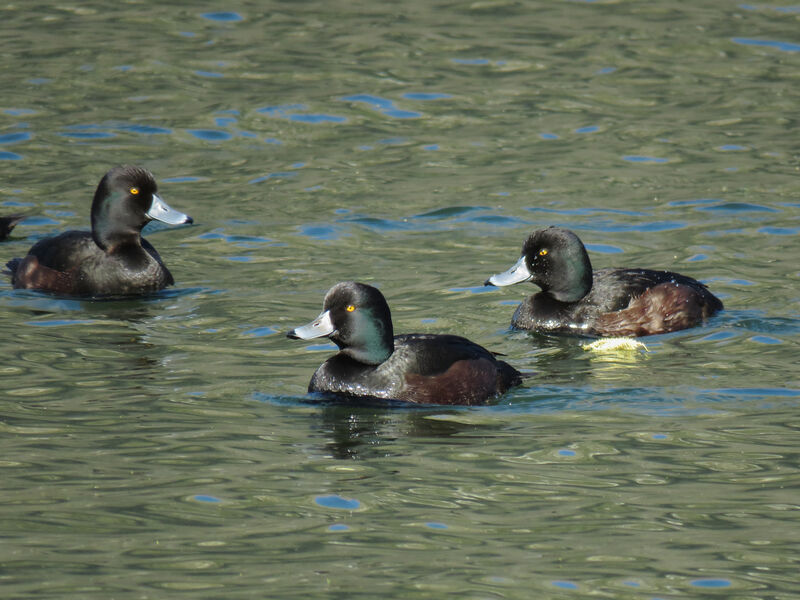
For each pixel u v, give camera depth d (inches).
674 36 1006.4
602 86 909.8
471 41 1002.7
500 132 834.8
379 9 1075.9
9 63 932.0
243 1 1090.1
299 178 757.9
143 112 858.1
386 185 745.6
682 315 535.8
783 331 523.5
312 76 927.0
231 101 880.9
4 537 328.8
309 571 311.1
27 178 747.4
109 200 585.0
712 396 451.2
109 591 299.1
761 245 639.1
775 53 965.8
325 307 456.1
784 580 308.5
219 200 721.0
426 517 345.7
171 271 617.0
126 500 354.9
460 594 299.3
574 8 1076.5
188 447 398.0
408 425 424.8
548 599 297.9
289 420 428.1
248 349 506.3
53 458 386.0
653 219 684.1
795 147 799.1
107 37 996.6
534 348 519.8
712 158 782.5
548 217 691.4
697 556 321.4
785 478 373.4
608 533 335.9
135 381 464.4
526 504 355.6
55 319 544.4
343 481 371.9
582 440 408.5
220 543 327.6
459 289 586.2
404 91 901.8
